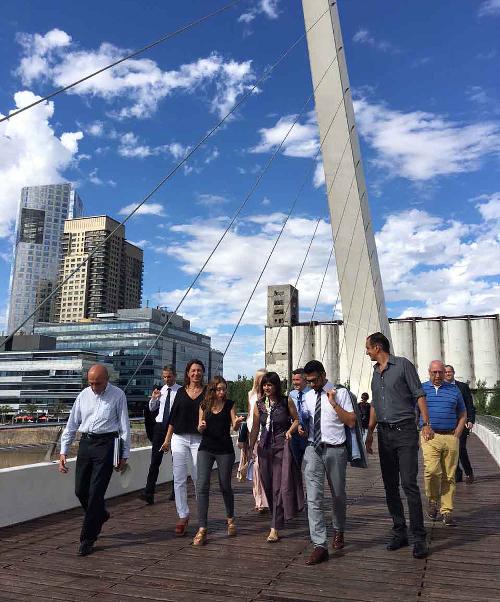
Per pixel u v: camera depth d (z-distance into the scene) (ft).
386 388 15.87
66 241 529.45
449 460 19.22
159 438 23.44
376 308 78.38
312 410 16.49
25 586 12.71
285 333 340.39
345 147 77.56
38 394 297.53
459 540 16.99
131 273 549.13
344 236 79.41
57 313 514.27
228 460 17.43
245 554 15.48
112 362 332.80
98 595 12.11
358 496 25.82
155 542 16.88
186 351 361.10
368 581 13.07
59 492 21.27
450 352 323.37
